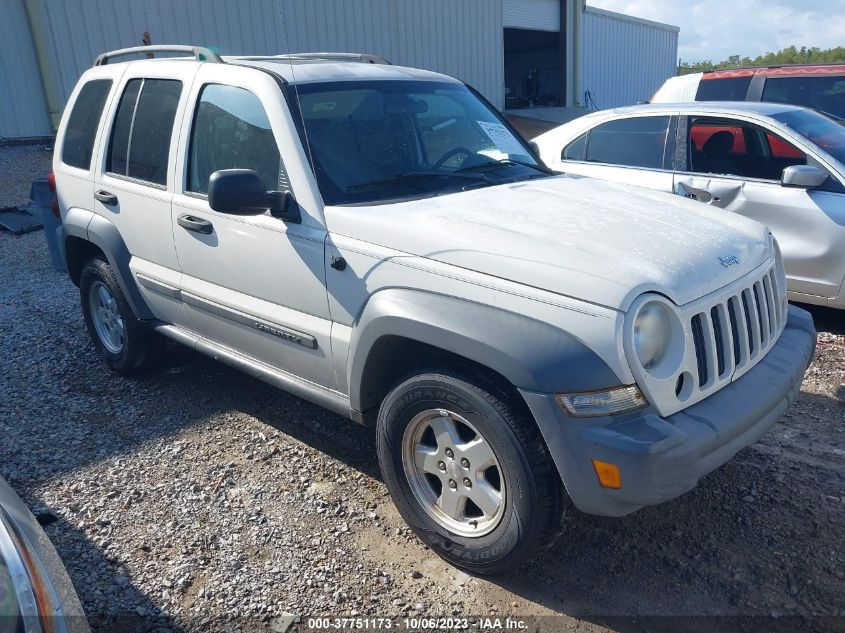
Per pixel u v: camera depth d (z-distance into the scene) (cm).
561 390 262
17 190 1141
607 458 257
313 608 296
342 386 350
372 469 397
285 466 402
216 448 422
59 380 523
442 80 450
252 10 1627
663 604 294
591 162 679
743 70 911
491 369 291
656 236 308
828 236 549
